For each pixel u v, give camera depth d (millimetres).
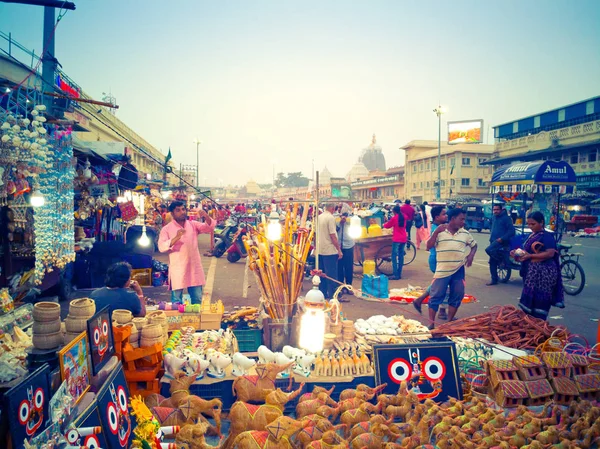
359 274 12008
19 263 7129
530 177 11555
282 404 3477
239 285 10516
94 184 9758
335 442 3043
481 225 27953
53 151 5801
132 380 3861
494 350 5004
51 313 3432
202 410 3482
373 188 81688
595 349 5133
